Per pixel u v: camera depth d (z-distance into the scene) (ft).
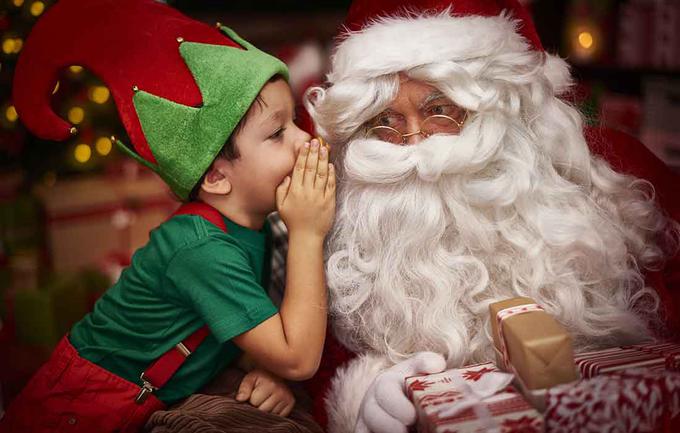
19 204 7.30
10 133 6.68
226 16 10.57
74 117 6.51
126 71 3.52
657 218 3.99
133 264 3.86
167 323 3.70
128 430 3.73
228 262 3.49
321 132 3.87
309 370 3.50
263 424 3.55
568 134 3.78
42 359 6.30
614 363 3.00
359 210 3.79
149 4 3.72
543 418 2.81
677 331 3.84
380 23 3.82
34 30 3.56
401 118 3.73
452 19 3.70
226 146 3.52
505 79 3.60
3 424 3.87
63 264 7.82
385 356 3.74
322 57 9.64
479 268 3.61
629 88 7.30
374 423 3.27
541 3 7.40
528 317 2.96
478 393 2.99
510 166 3.61
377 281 3.72
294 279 3.54
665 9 6.91
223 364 3.91
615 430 2.81
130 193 8.86
